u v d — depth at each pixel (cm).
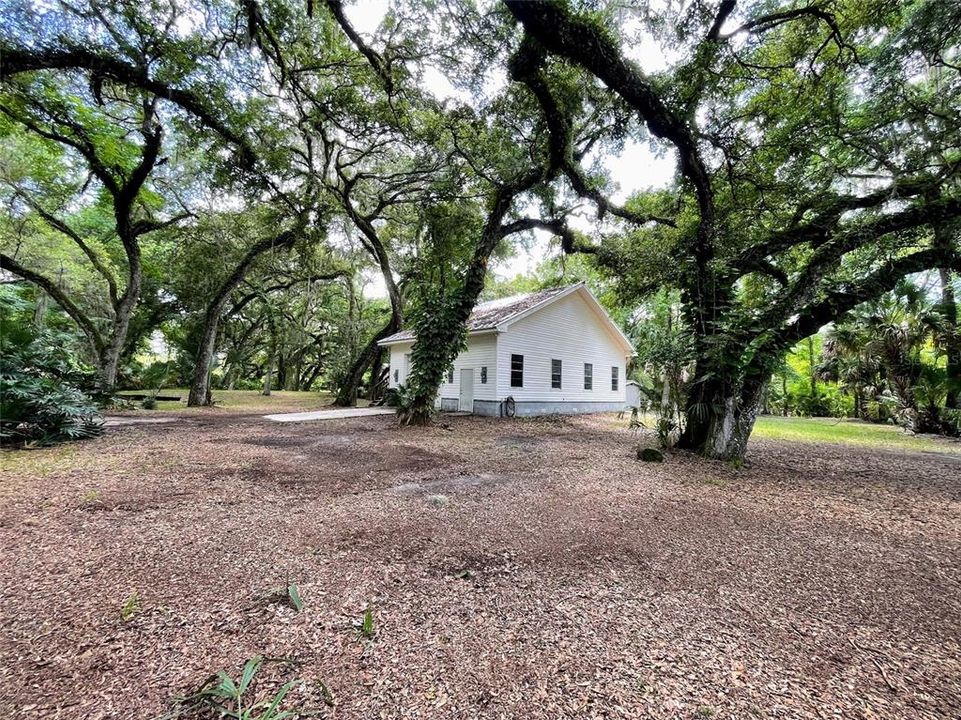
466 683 181
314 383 3447
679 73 590
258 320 2536
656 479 577
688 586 276
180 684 175
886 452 874
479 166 1096
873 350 1295
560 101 734
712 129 698
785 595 268
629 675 188
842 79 628
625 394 1886
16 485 478
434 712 164
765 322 709
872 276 688
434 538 348
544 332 1530
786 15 550
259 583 266
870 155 659
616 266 1110
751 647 212
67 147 1223
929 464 737
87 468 568
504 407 1390
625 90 598
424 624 225
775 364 692
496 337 1384
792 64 634
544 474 590
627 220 1137
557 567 299
